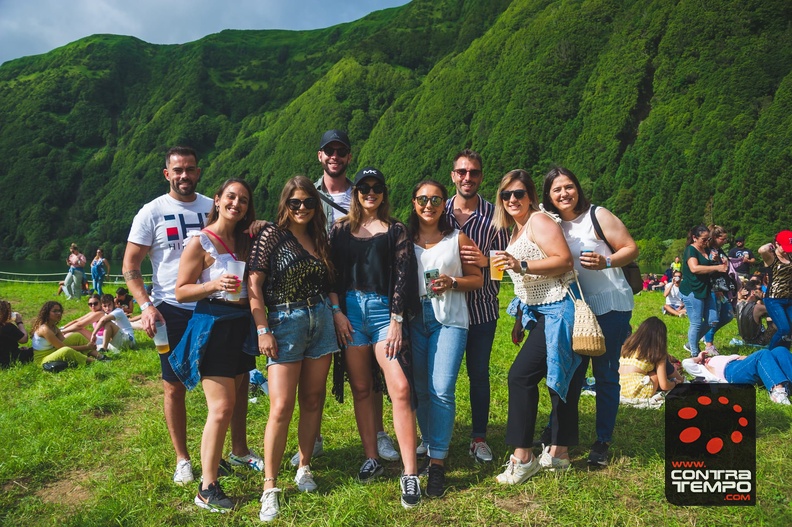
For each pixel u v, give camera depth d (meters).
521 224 4.18
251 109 184.88
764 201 82.25
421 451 4.44
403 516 3.57
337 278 4.04
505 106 128.12
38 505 3.91
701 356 6.91
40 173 163.00
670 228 93.44
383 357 3.87
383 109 154.62
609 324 4.09
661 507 3.61
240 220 4.01
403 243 3.93
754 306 8.18
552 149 119.31
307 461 3.99
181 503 3.83
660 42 117.38
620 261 3.94
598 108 116.88
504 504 3.69
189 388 3.70
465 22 165.88
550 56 128.00
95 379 7.07
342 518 3.47
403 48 172.50
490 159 122.06
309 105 157.75
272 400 3.71
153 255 4.29
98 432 5.20
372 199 3.94
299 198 3.75
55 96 189.12
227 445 4.76
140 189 153.75
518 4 152.00
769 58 102.00
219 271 3.81
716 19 111.81
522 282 4.05
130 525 3.56
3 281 23.11
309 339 3.78
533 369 3.93
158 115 177.12
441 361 3.92
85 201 161.88
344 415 5.43
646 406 5.43
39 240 151.38
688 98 104.94
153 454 4.57
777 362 5.64
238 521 3.58
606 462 4.19
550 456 4.10
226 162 160.62
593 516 3.51
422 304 4.01
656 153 102.19
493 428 5.04
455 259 3.99
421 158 130.88
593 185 107.56
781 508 3.56
